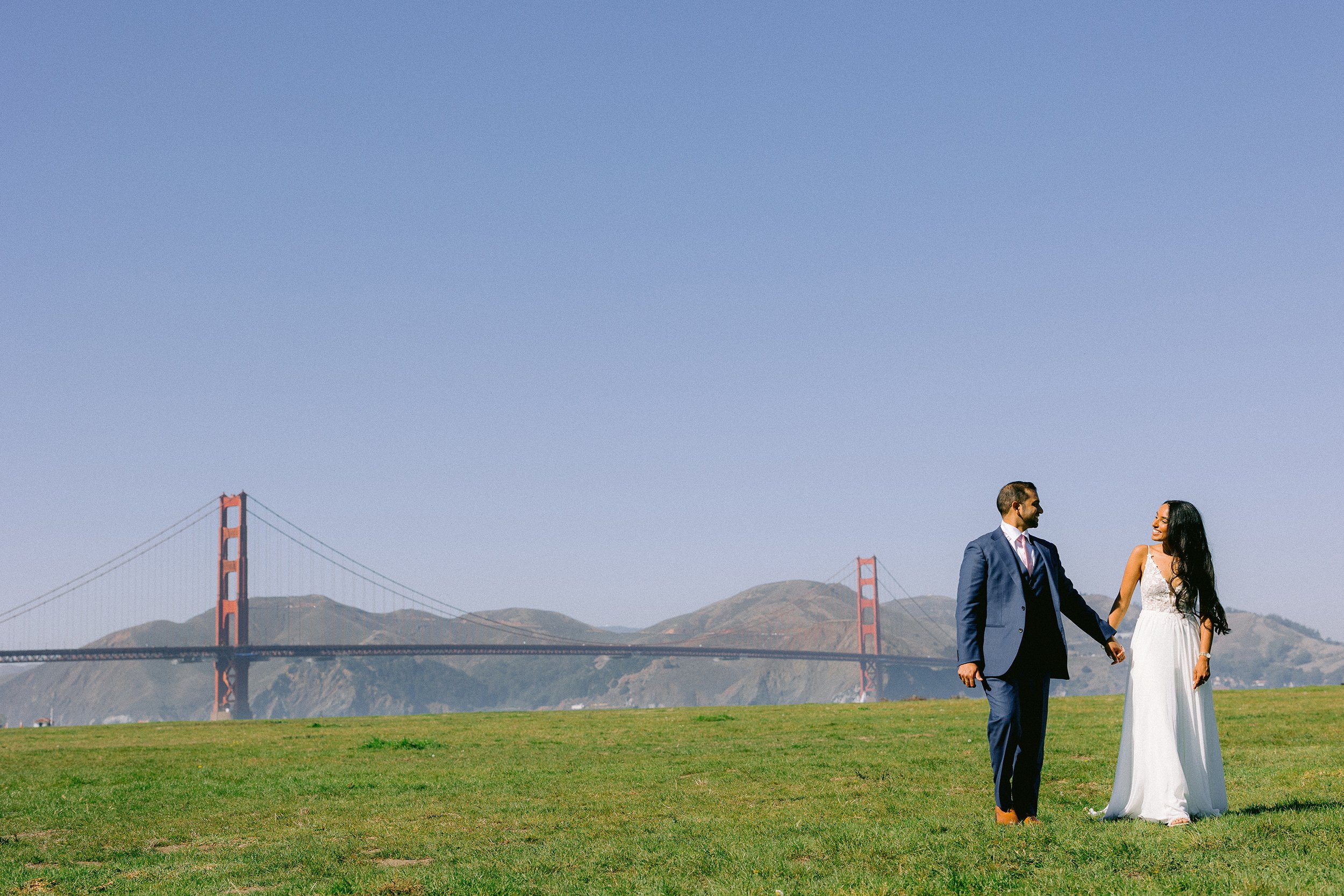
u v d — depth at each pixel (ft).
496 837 30.99
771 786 40.34
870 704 107.65
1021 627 28.48
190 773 53.06
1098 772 41.65
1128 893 20.43
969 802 34.45
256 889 25.22
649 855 26.73
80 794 44.14
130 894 24.73
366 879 25.04
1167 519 29.40
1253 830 25.32
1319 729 56.59
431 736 77.15
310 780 46.70
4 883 26.68
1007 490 29.40
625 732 75.10
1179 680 28.96
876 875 22.94
